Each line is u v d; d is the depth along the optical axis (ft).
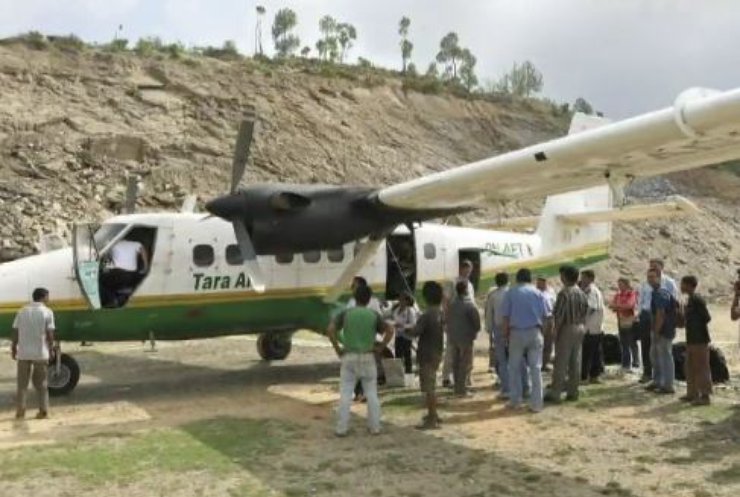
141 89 109.81
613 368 43.96
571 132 49.78
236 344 59.93
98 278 38.42
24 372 32.86
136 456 26.23
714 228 138.10
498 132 142.31
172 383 42.27
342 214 40.22
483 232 51.70
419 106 138.92
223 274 41.93
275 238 39.27
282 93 122.42
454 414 32.76
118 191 87.10
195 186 93.66
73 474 24.17
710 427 30.07
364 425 30.89
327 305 44.83
